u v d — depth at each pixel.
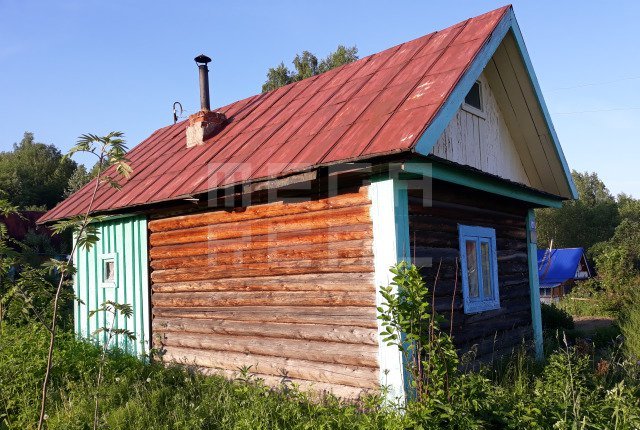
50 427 5.80
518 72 8.10
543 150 9.12
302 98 8.85
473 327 7.29
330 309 6.51
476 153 7.92
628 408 4.88
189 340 8.20
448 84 6.20
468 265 7.46
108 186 9.98
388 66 7.92
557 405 5.09
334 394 6.38
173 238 8.52
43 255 17.23
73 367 7.54
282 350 6.97
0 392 6.50
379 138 5.76
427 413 4.65
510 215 8.86
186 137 10.59
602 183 53.44
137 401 6.27
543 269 30.50
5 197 5.55
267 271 7.20
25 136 58.81
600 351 9.67
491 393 5.25
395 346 5.84
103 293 9.71
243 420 5.34
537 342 8.95
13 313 8.72
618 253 20.42
